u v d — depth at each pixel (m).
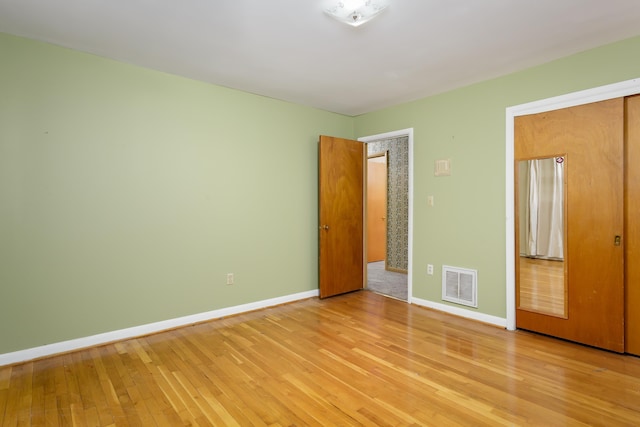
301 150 4.30
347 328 3.29
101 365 2.53
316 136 4.45
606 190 2.72
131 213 3.05
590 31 2.46
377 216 7.14
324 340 3.00
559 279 2.99
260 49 2.73
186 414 1.95
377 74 3.25
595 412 1.95
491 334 3.13
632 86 2.57
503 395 2.12
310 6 2.12
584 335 2.85
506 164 3.26
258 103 3.88
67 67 2.73
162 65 3.06
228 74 3.26
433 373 2.40
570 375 2.37
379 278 5.55
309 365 2.53
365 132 4.71
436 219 3.84
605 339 2.75
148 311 3.14
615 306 2.70
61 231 2.72
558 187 2.98
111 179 2.94
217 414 1.95
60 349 2.72
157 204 3.19
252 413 1.96
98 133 2.88
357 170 4.68
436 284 3.85
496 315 3.36
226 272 3.64
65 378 2.34
